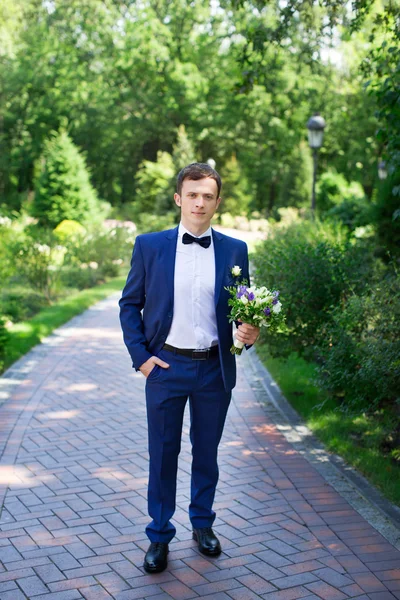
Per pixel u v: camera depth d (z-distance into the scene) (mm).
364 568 3574
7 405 6660
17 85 42250
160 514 3592
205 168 3428
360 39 19688
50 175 29312
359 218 12523
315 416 6301
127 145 46344
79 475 4855
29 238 15859
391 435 5688
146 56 39906
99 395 7148
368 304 5309
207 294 3469
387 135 5664
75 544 3783
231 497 4535
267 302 3352
